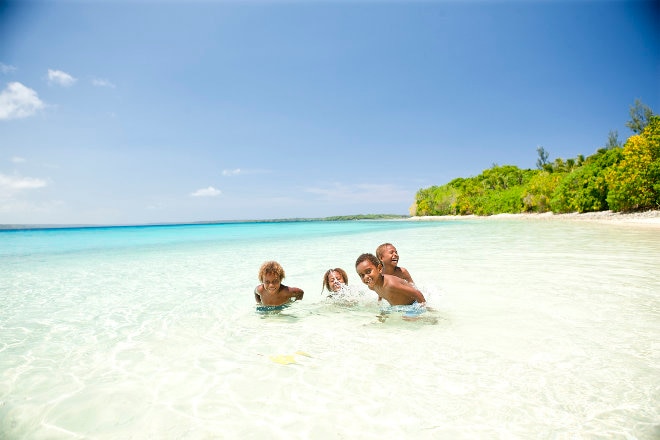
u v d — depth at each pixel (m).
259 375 2.66
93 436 1.97
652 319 3.55
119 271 8.52
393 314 4.15
